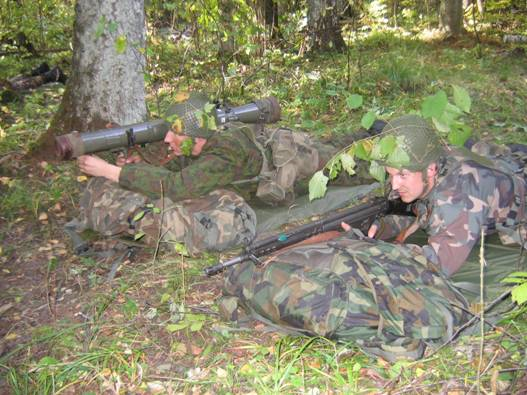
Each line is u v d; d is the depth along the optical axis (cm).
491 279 324
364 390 253
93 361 286
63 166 506
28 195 461
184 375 276
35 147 528
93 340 303
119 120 520
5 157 515
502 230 312
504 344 272
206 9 646
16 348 302
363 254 290
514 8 1362
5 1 959
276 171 402
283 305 283
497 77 786
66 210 449
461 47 1052
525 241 318
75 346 299
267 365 274
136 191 380
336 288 278
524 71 838
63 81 791
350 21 1031
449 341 270
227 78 753
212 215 375
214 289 346
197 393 263
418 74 749
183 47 888
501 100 680
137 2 509
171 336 305
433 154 287
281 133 409
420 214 325
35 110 658
